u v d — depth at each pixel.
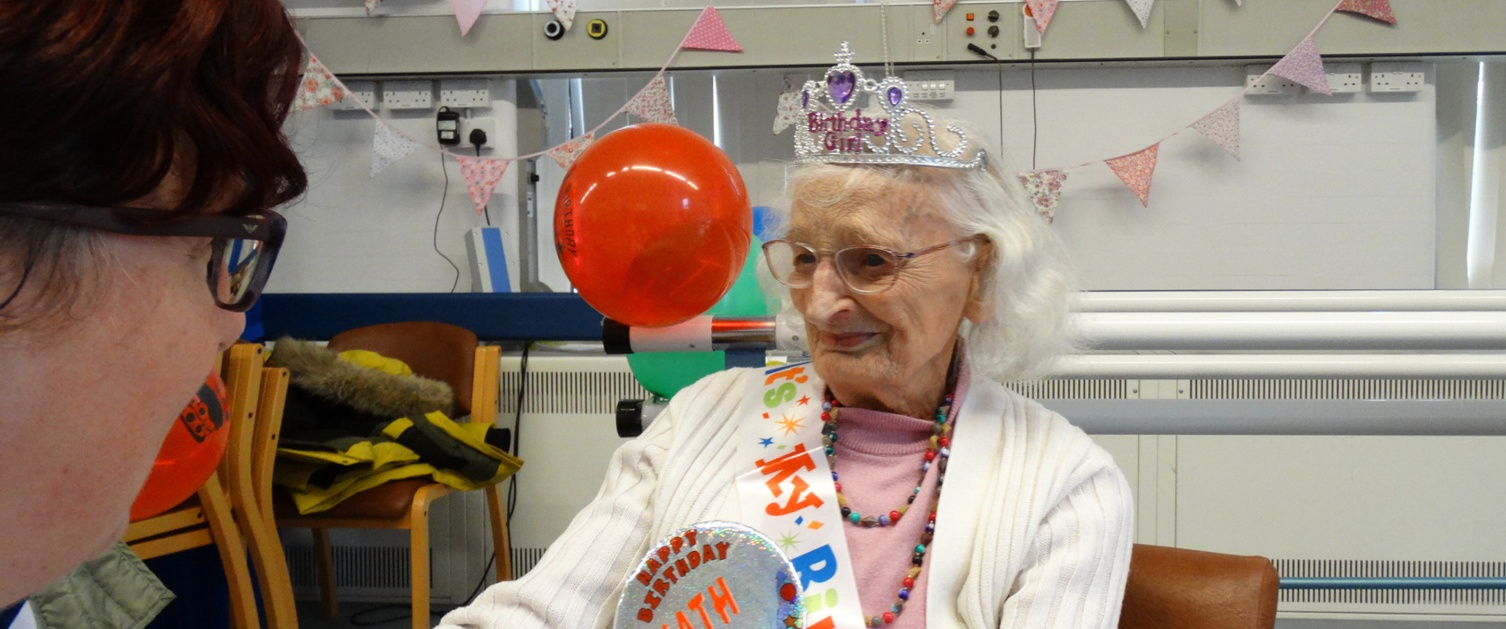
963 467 1.11
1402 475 2.81
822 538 1.11
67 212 0.40
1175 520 2.87
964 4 3.35
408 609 3.15
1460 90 3.51
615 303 1.26
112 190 0.41
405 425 2.61
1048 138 3.47
